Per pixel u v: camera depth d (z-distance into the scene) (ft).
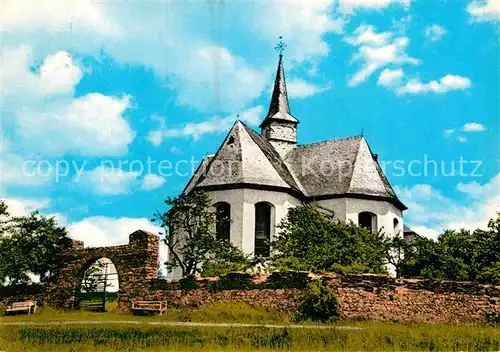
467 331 86.48
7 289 122.52
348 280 101.24
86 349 75.05
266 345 76.48
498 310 98.58
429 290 100.73
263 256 134.92
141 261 111.45
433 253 115.44
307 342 77.66
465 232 119.24
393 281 101.09
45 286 119.65
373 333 82.38
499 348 75.61
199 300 106.01
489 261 113.09
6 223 124.47
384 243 127.75
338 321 97.30
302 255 118.11
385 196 151.94
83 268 117.80
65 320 100.22
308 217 128.16
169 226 126.11
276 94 185.68
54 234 123.24
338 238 122.21
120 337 80.64
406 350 74.28
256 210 141.08
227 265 116.47
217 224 138.51
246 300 103.60
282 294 101.96
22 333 83.82
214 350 73.56
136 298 110.11
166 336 80.64
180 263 122.31
